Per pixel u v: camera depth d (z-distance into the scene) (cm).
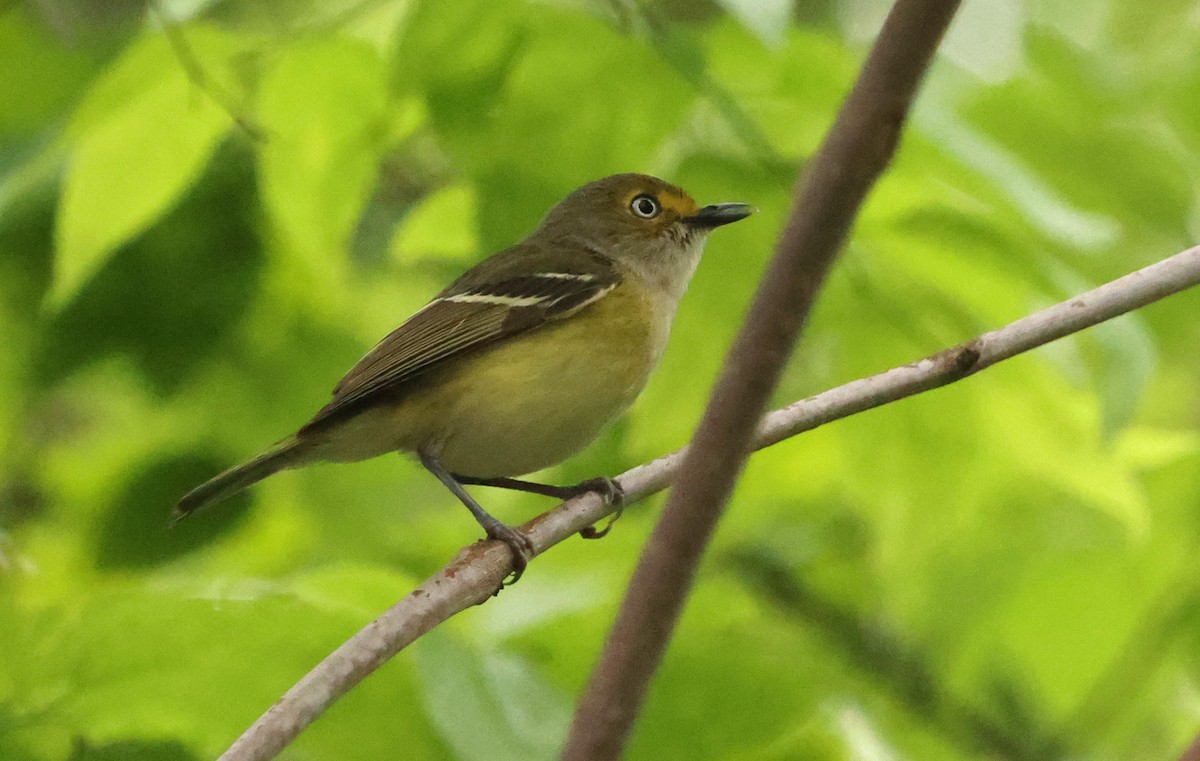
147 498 1373
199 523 1388
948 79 1127
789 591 1409
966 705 1344
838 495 1360
